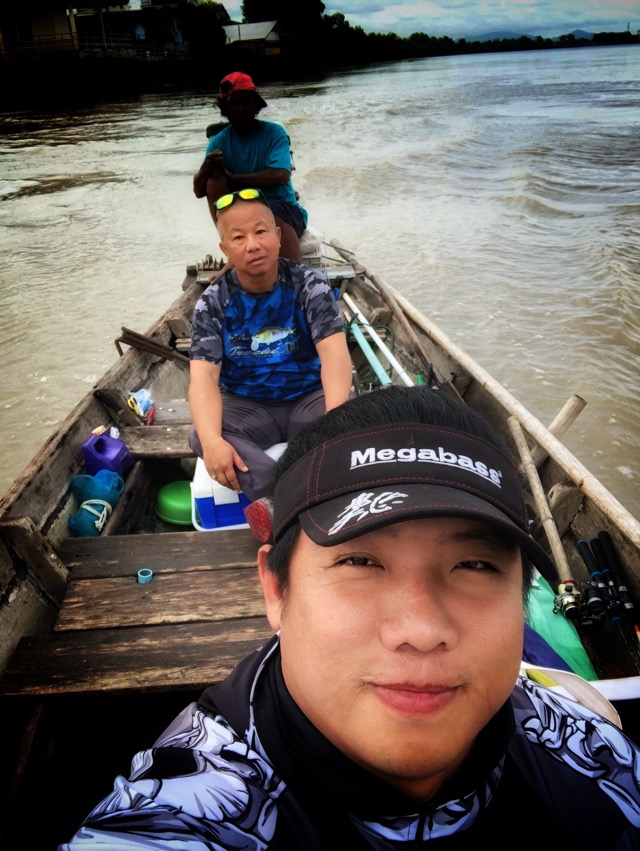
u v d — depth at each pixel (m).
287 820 0.58
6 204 15.23
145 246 11.14
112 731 2.10
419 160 18.55
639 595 2.17
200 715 0.68
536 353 6.54
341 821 0.58
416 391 0.60
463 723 0.47
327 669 0.49
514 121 27.31
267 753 0.60
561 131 23.14
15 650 2.01
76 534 2.64
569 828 0.66
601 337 6.80
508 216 12.17
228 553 2.41
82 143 26.69
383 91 47.34
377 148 21.03
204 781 0.59
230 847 0.56
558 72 63.28
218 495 2.51
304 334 2.56
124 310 8.02
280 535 0.56
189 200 14.95
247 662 0.72
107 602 2.19
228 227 2.35
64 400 5.89
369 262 9.64
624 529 2.20
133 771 0.66
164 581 2.28
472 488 0.51
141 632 2.07
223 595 2.21
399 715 0.46
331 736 0.52
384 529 0.49
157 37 57.94
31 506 2.48
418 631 0.45
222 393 2.67
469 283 8.57
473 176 16.22
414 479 0.51
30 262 10.43
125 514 2.88
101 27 48.56
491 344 6.77
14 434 5.39
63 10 42.84
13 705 1.88
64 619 2.12
